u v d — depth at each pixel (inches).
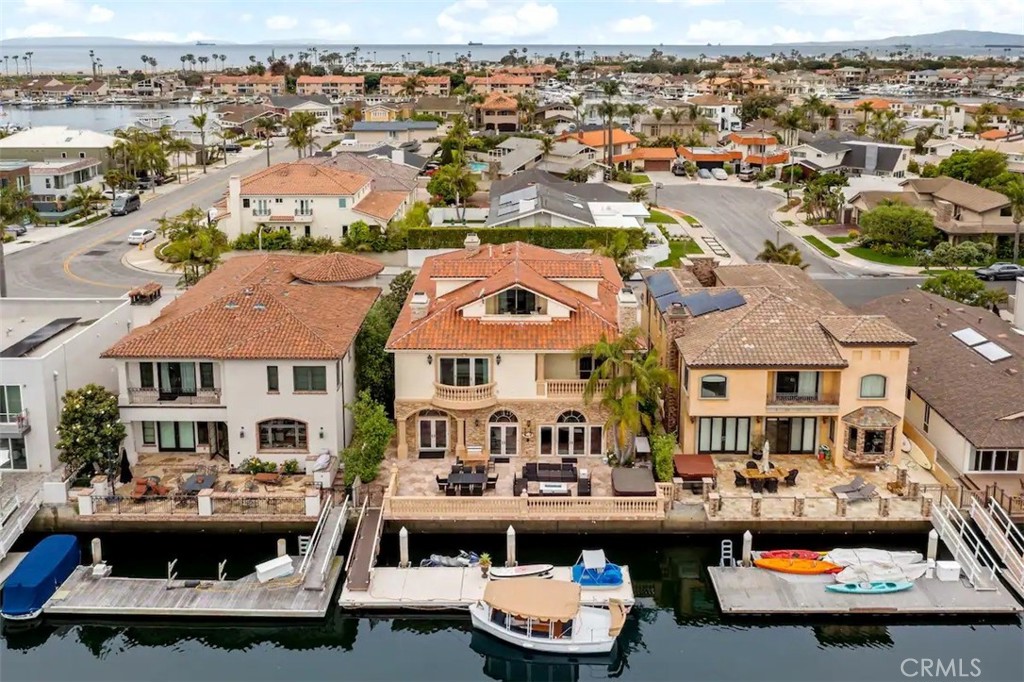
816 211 4835.1
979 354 2132.1
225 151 6929.1
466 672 1446.9
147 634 1534.2
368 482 1845.5
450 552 1734.7
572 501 1723.7
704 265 2591.0
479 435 1958.7
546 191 4328.3
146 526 1754.4
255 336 1915.6
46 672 1437.0
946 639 1498.5
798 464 1937.7
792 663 1445.6
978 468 1868.8
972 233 3964.1
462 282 2137.1
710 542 1739.7
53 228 4458.7
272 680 1417.3
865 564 1603.1
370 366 2107.5
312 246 4028.1
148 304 2233.0
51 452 1905.8
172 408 1905.8
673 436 1870.1
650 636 1526.8
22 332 2144.4
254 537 1760.6
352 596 1547.7
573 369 1961.1
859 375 1891.0
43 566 1572.3
